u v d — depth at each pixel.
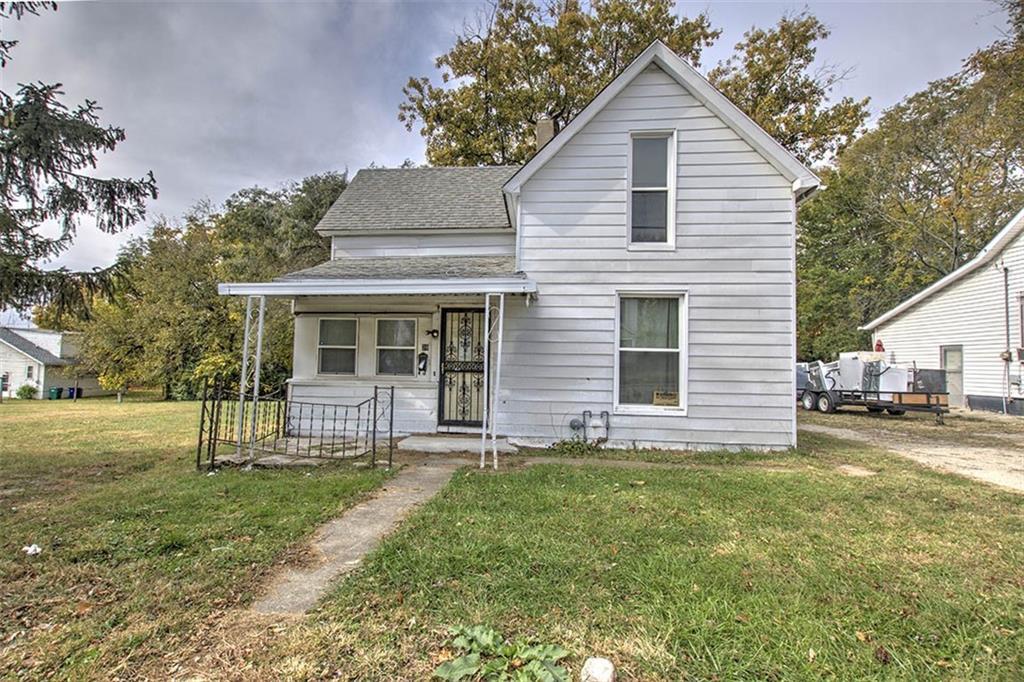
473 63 21.00
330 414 9.03
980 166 22.11
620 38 20.25
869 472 6.43
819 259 28.05
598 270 8.13
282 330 19.75
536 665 2.24
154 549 3.65
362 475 5.99
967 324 16.72
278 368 19.81
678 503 4.83
